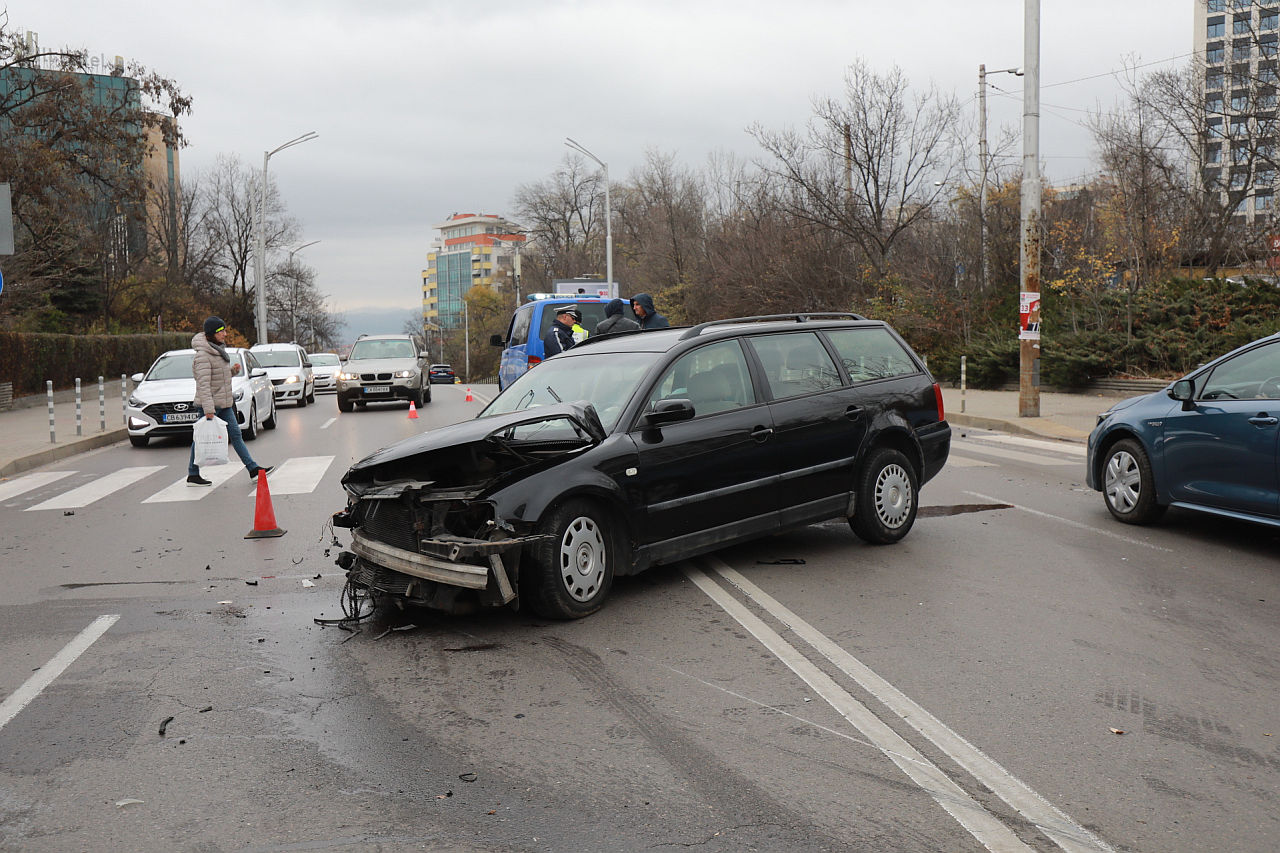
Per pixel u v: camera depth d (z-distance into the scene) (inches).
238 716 176.6
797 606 238.7
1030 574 267.1
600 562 235.6
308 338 3774.6
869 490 296.7
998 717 169.6
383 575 231.0
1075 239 1043.3
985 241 1159.6
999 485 419.2
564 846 129.2
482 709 177.6
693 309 1755.7
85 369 1327.5
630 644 212.4
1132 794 141.3
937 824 133.3
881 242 1240.2
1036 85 673.0
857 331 316.2
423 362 1066.1
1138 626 219.9
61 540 347.6
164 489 465.4
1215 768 149.3
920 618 227.5
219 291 2967.5
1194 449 303.6
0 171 1083.3
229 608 249.3
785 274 1298.0
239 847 130.5
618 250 2600.9
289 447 639.8
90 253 1891.0
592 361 279.3
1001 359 973.2
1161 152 1060.5
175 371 719.1
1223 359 305.9
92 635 227.9
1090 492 399.9
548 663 201.5
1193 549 295.4
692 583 261.3
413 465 234.5
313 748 162.1
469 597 231.5
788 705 176.6
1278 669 191.6
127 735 168.7
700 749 158.7
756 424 267.9
